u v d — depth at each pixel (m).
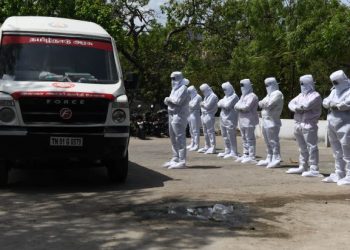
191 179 10.98
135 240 6.23
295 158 15.62
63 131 9.05
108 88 9.53
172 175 11.61
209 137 17.97
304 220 7.31
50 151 9.02
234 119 16.06
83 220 7.23
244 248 5.95
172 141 12.94
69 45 10.12
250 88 14.68
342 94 10.20
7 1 24.16
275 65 27.95
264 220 7.29
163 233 6.54
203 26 33.78
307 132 11.47
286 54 26.12
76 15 24.78
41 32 10.15
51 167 10.20
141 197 8.85
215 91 32.69
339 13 21.47
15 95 8.93
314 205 8.28
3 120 8.91
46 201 8.54
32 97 8.94
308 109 11.37
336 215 7.62
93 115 9.18
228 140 16.42
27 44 9.96
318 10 24.38
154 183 10.41
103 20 25.41
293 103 11.74
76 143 9.05
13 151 8.98
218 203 8.38
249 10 28.86
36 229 6.75
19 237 6.37
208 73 33.03
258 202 8.50
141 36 32.66
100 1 27.44
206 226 6.92
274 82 13.29
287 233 6.63
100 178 11.09
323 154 17.11
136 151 18.20
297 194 9.25
